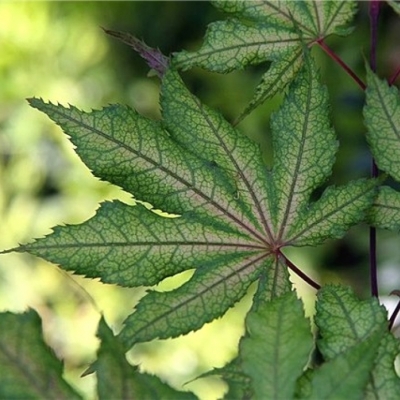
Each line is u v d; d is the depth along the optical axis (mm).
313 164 408
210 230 405
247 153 409
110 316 815
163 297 397
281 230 408
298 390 372
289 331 374
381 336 373
